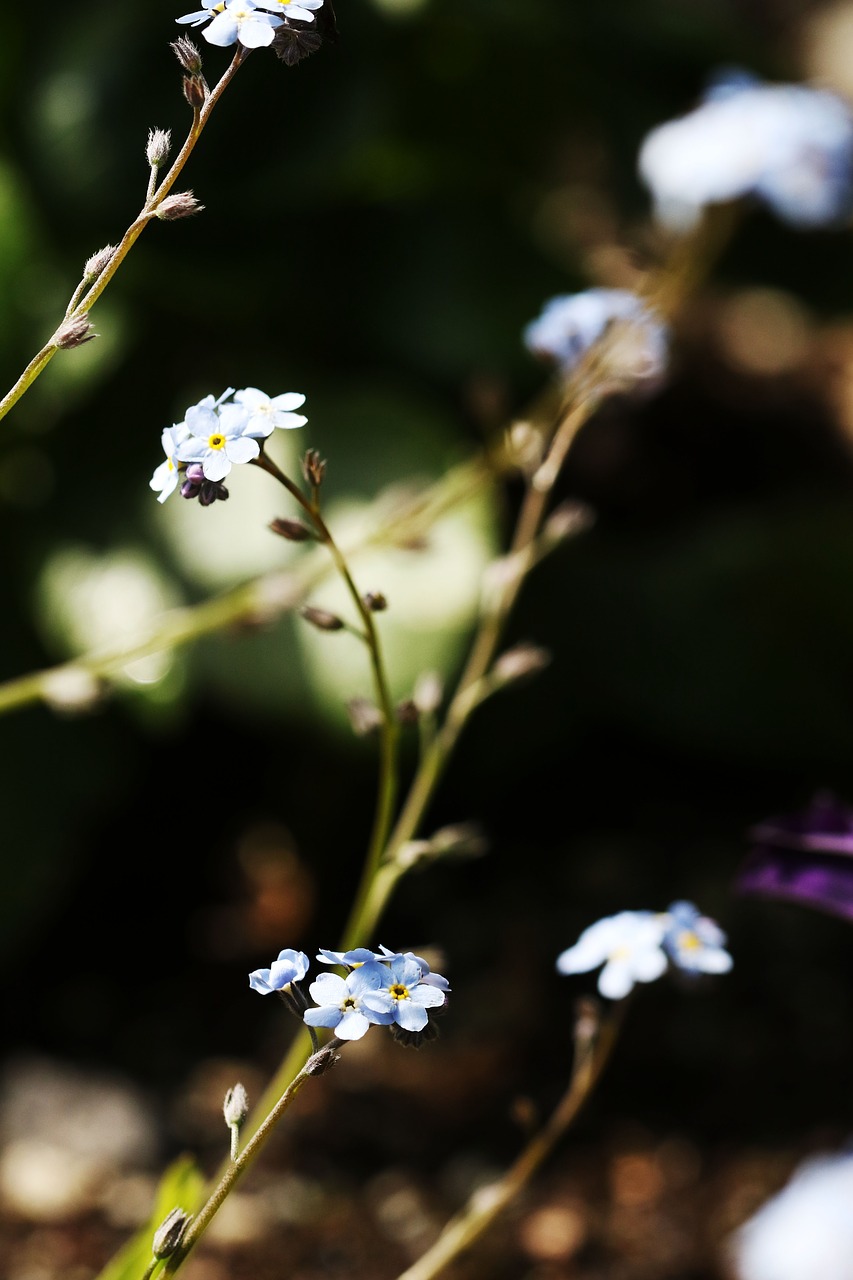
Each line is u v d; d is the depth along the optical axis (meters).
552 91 1.01
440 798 0.95
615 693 0.95
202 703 0.95
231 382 0.89
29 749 0.82
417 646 0.73
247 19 0.39
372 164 0.90
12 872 0.79
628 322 0.51
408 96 0.95
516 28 0.93
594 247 1.10
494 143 1.01
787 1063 0.79
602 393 0.51
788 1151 0.73
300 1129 0.74
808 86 1.11
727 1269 0.66
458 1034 0.81
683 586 0.94
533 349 0.54
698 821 0.97
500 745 0.93
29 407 0.86
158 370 0.89
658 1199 0.71
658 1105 0.77
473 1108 0.76
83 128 0.82
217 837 0.94
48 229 0.85
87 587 0.81
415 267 0.95
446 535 0.76
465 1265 0.66
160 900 0.90
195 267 0.87
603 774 1.01
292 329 0.93
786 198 0.65
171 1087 0.77
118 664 0.58
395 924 0.89
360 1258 0.66
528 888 0.92
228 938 0.88
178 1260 0.40
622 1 1.07
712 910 0.89
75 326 0.40
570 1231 0.69
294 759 0.94
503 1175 0.72
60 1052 0.78
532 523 0.51
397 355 0.93
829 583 0.92
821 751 0.93
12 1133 0.71
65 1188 0.68
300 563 0.76
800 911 0.89
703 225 0.68
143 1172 0.70
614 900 0.90
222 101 0.82
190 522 0.80
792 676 0.93
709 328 1.31
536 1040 0.81
